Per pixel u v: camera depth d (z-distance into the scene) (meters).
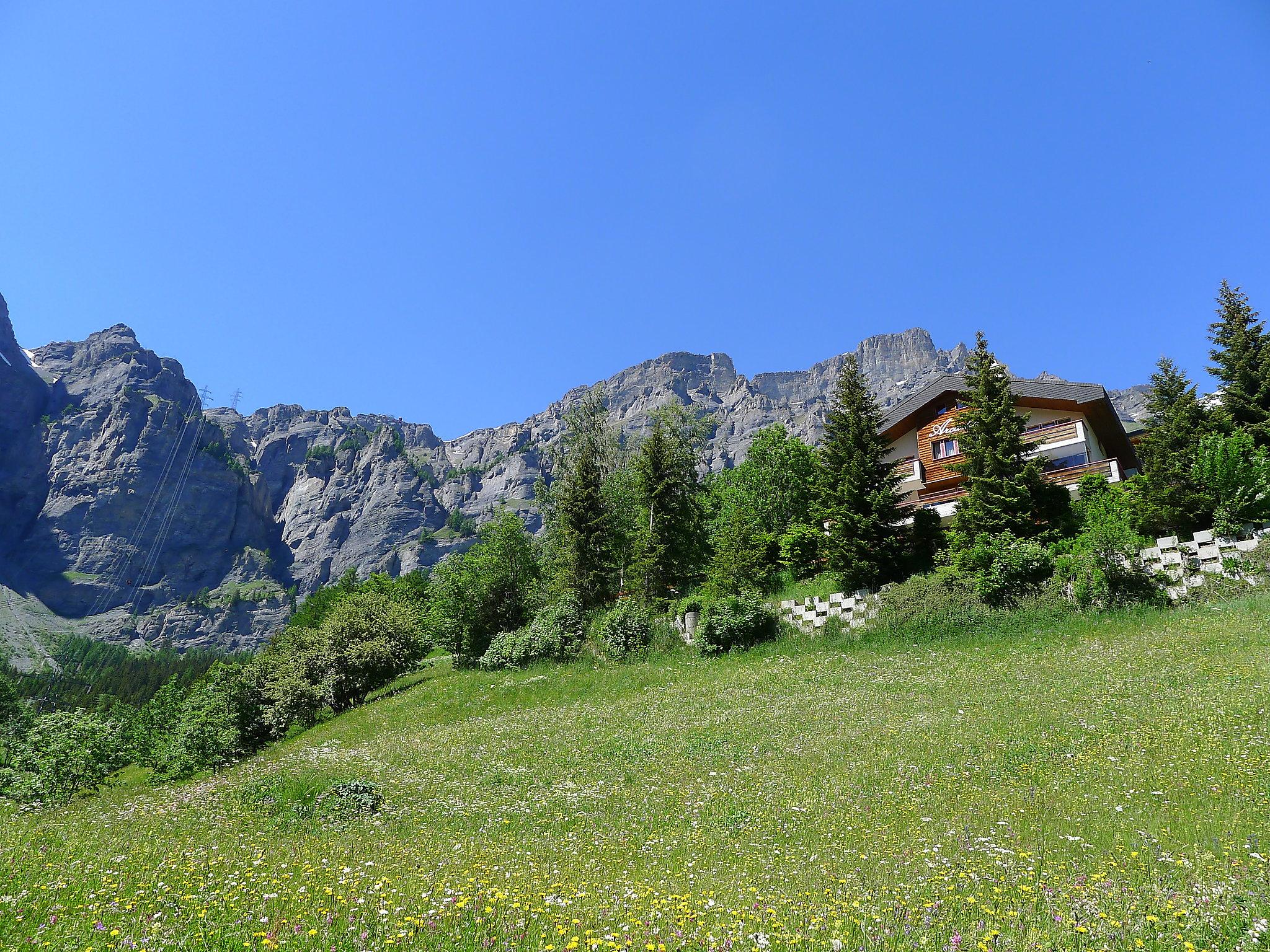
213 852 12.99
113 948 7.32
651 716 26.62
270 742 34.59
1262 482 28.98
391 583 82.62
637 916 8.77
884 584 35.53
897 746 18.91
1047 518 35.72
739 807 15.77
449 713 32.62
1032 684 22.94
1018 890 9.18
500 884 10.70
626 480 56.12
